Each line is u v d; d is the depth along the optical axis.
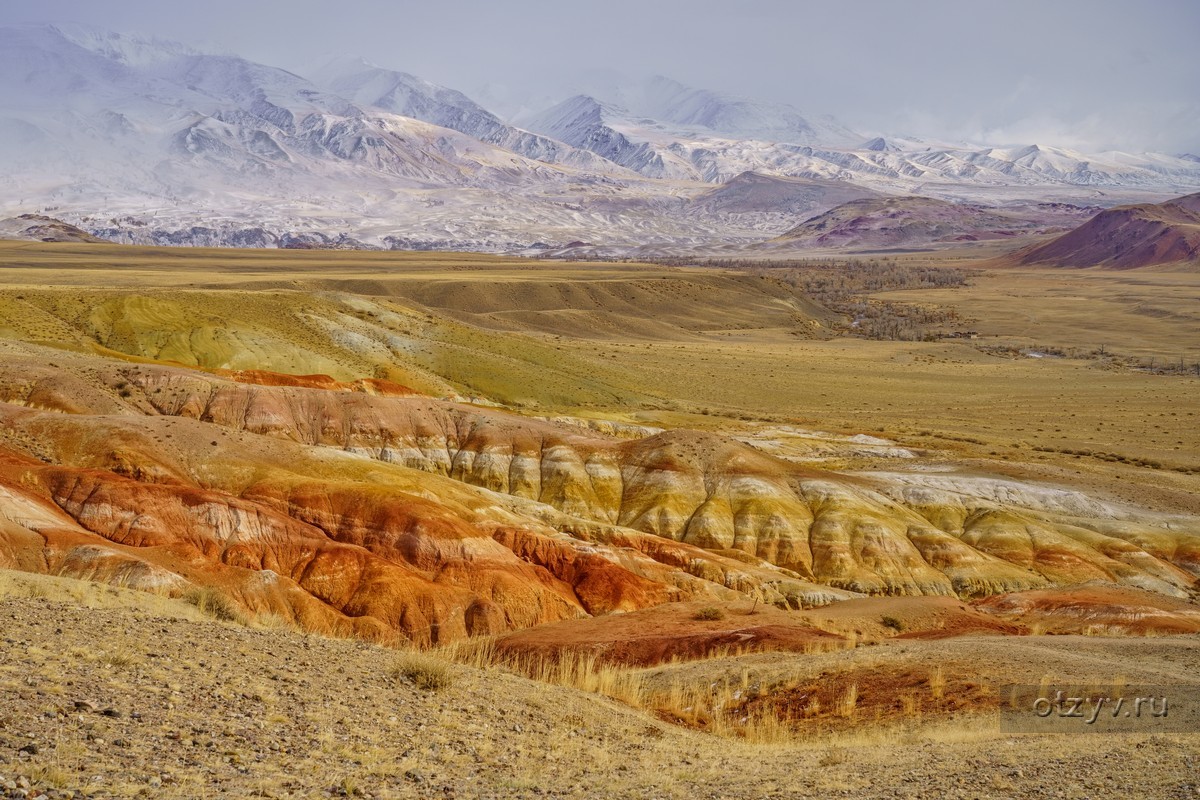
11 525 51.84
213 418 101.69
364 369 150.00
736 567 84.44
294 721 18.11
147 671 18.67
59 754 14.04
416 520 68.81
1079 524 106.31
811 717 28.30
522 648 46.00
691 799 16.25
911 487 109.94
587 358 197.38
